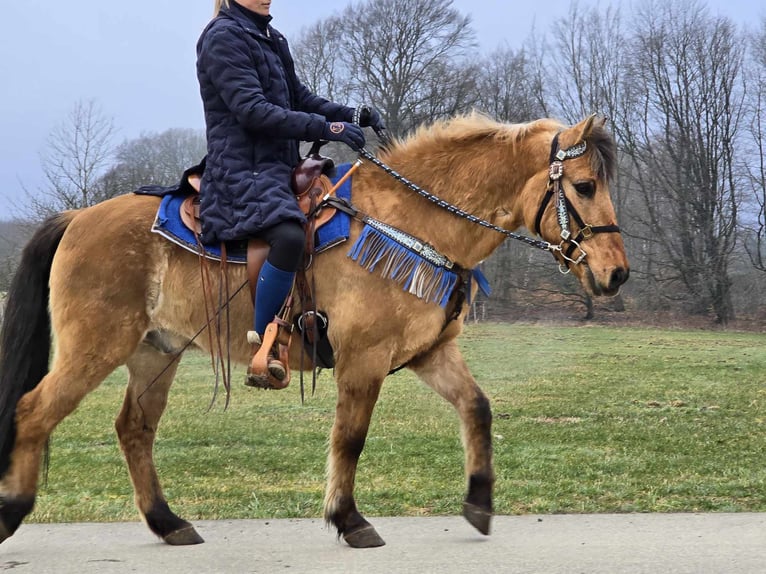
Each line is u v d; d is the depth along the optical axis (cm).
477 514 400
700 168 3234
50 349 428
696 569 360
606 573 356
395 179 412
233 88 391
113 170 2822
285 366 394
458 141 418
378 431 792
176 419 884
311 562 380
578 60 3409
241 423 856
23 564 382
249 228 391
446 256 404
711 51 3259
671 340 2200
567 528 435
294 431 805
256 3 412
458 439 745
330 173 420
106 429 836
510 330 2605
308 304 398
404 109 2814
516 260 3080
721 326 2964
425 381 423
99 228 411
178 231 410
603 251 383
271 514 486
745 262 3316
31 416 396
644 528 432
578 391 1102
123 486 578
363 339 390
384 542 407
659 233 3180
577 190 387
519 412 912
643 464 615
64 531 446
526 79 3341
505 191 409
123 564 381
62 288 407
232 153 403
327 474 404
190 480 589
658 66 3309
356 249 393
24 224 2355
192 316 411
